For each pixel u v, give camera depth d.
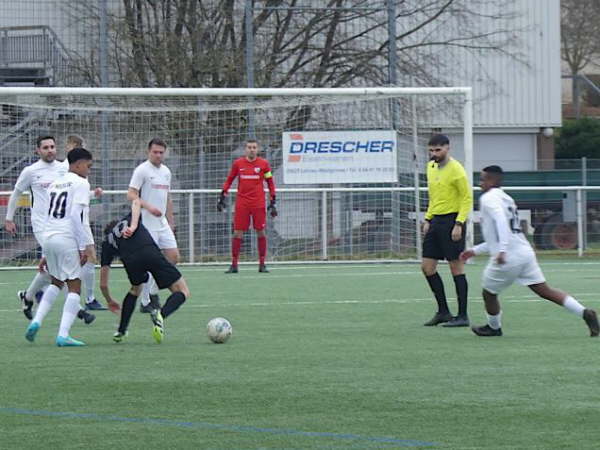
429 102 81.00
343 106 63.09
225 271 56.47
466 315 33.62
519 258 30.00
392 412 20.31
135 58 76.06
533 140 111.44
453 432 18.69
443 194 33.38
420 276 52.78
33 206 36.41
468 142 58.84
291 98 59.75
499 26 105.56
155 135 61.50
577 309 30.45
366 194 61.88
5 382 23.50
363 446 17.73
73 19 79.00
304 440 18.16
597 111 151.62
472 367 25.39
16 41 81.06
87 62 76.81
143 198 37.22
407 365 25.72
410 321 35.12
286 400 21.45
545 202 70.25
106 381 23.59
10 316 37.28
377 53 79.25
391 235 61.94
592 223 69.56
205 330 32.91
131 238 29.17
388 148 59.88
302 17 77.94
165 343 29.92
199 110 59.97
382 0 79.75
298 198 61.94
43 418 19.89
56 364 26.00
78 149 29.78
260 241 55.44
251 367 25.47
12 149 59.78
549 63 109.94
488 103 109.31
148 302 37.78
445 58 96.62
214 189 62.22
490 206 29.61
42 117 60.16
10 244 59.47
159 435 18.55
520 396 21.78
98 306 39.16
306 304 40.44
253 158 54.72
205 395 22.00
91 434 18.62
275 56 76.81
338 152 59.66
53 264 29.61
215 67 75.38
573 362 26.06
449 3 85.69
